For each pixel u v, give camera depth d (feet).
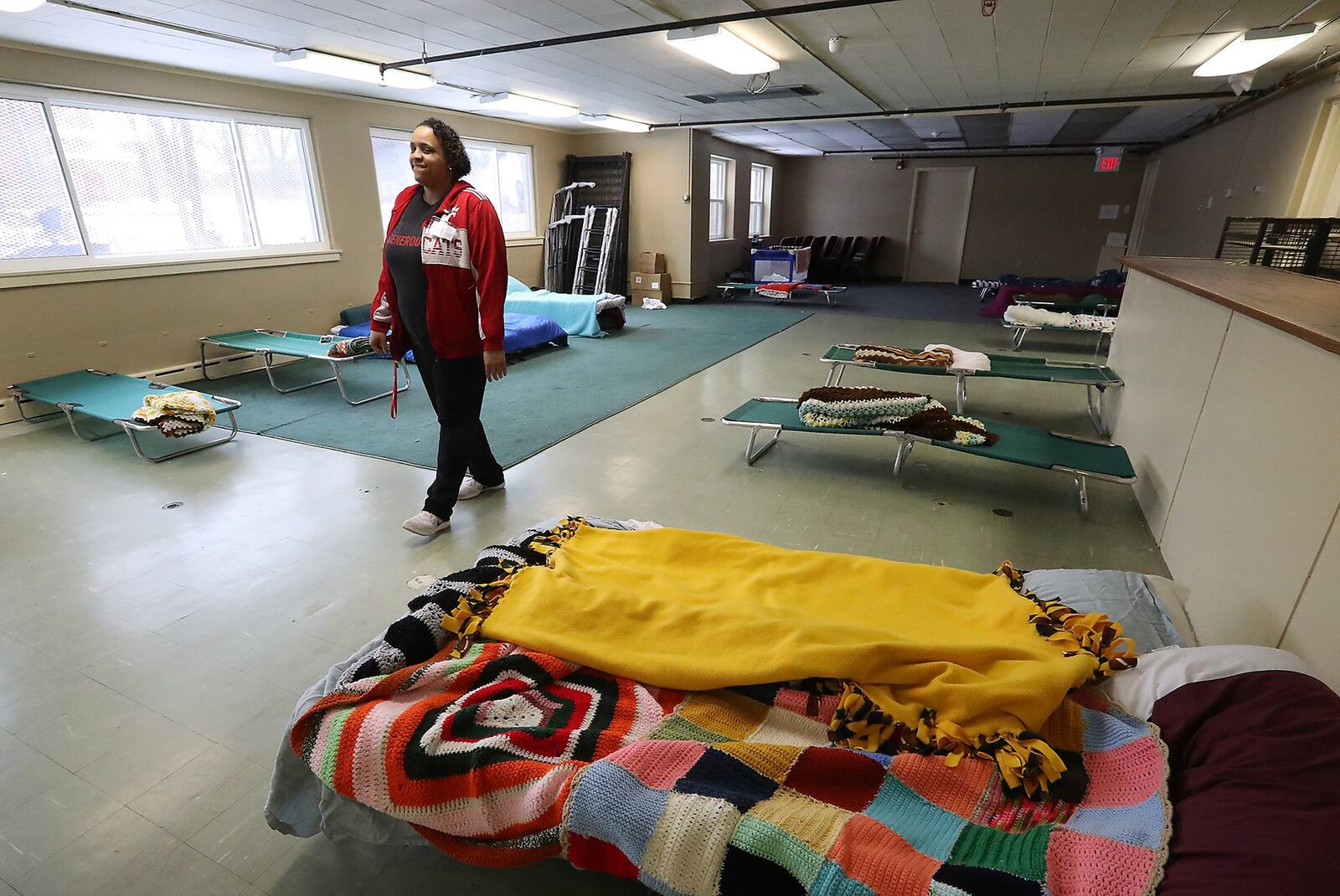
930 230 42.45
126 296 15.40
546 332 20.33
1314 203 16.42
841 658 4.49
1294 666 4.04
